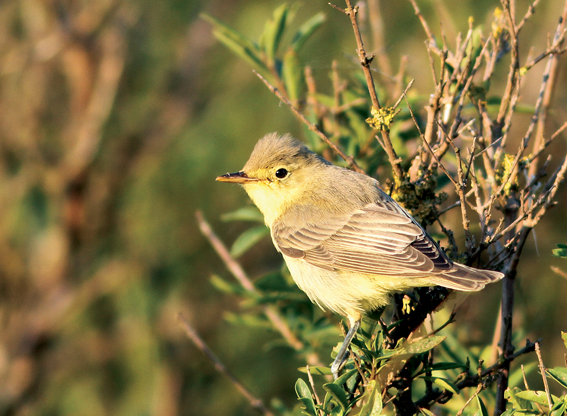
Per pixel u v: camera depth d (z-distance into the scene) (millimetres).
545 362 10953
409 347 5957
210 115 14250
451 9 11648
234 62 14750
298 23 13055
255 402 8227
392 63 11516
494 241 6465
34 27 14508
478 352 8328
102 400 13969
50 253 14734
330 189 8258
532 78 11578
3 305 14680
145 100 15008
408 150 9438
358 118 9352
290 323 9227
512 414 5660
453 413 7496
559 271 6656
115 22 14414
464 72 6949
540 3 11836
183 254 14250
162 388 13711
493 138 7262
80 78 14531
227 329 14047
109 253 14695
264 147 8844
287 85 9570
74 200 14641
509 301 6691
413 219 7242
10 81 14680
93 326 14328
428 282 6648
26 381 14250
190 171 14031
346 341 7293
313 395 6570
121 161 14734
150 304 14023
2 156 14656
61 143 14750
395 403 6488
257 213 9461
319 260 7949
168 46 15133
